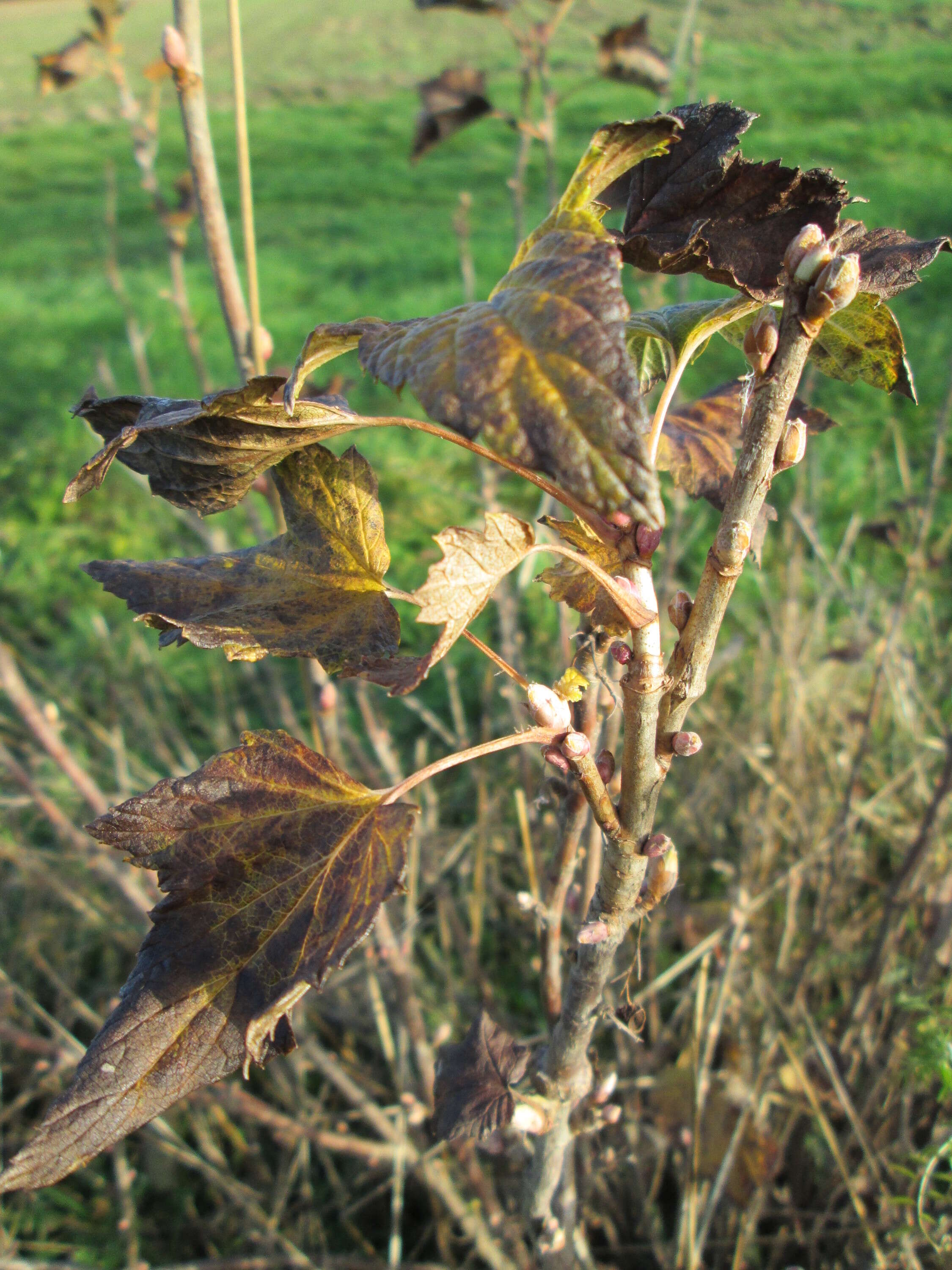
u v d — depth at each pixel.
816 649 0.67
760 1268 0.46
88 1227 0.52
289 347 1.57
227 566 0.21
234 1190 0.47
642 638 0.17
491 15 0.49
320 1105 0.50
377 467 1.22
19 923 0.64
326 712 0.37
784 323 0.16
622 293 0.14
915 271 0.18
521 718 0.51
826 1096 0.47
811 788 0.57
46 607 1.08
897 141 2.31
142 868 0.19
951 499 1.00
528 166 2.52
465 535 0.15
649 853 0.20
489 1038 0.26
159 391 1.48
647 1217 0.45
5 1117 0.51
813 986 0.54
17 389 1.57
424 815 0.56
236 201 2.56
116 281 0.71
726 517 0.17
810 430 0.25
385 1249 0.52
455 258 1.97
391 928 0.47
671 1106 0.43
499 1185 0.50
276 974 0.18
